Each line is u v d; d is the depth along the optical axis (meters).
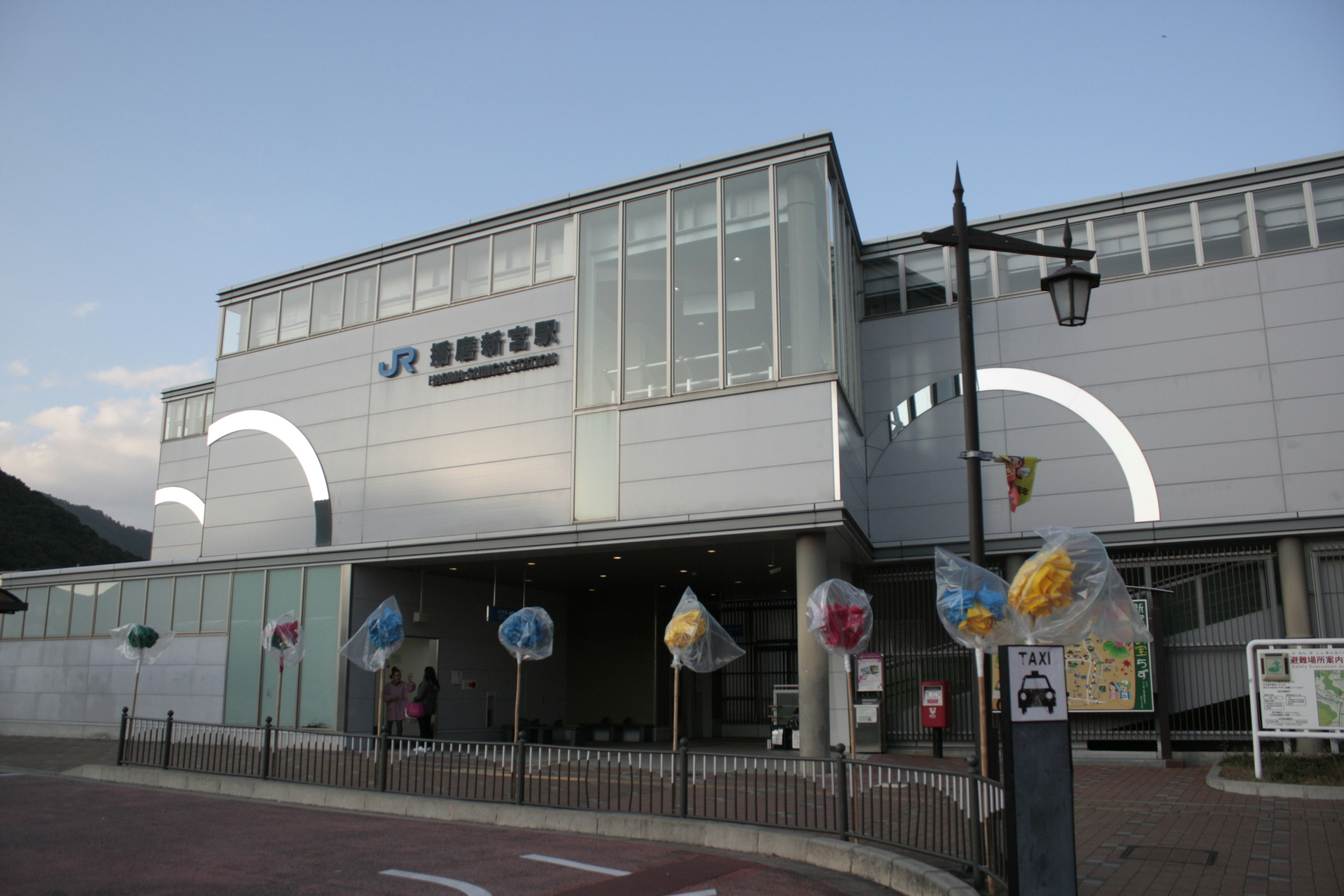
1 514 58.41
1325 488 17.64
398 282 22.72
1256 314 18.70
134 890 7.95
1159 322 19.39
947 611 9.03
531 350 20.41
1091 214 20.31
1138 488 18.94
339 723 21.00
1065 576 7.37
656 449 18.41
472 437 20.77
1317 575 17.48
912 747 19.33
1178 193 19.66
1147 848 9.38
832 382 17.06
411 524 21.16
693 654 13.83
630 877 8.51
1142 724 17.98
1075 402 19.73
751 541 18.00
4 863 9.02
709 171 18.92
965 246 10.43
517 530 19.56
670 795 12.20
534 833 11.11
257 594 22.97
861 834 9.26
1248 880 7.97
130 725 16.53
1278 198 19.00
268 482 23.62
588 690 26.92
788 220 18.06
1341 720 13.22
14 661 27.19
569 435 19.52
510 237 21.34
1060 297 10.34
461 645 24.17
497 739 24.28
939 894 7.42
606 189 20.06
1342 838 9.71
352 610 21.55
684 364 18.47
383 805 12.72
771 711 25.70
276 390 24.00
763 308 17.94
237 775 14.62
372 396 22.42
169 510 32.56
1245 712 17.52
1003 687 6.76
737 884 8.33
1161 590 17.81
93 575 26.14
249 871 8.72
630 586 26.38
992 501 20.05
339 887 8.08
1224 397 18.64
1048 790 6.66
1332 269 18.31
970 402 10.05
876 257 22.05
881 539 20.69
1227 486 18.30
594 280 19.89
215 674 23.16
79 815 12.02
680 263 18.92
